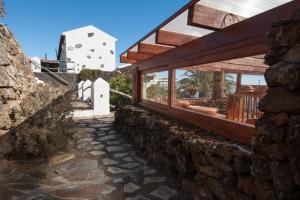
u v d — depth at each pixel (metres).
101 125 8.54
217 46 3.49
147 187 3.67
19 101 5.73
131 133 6.57
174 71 5.18
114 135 7.09
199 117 4.11
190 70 4.96
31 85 6.92
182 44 4.52
